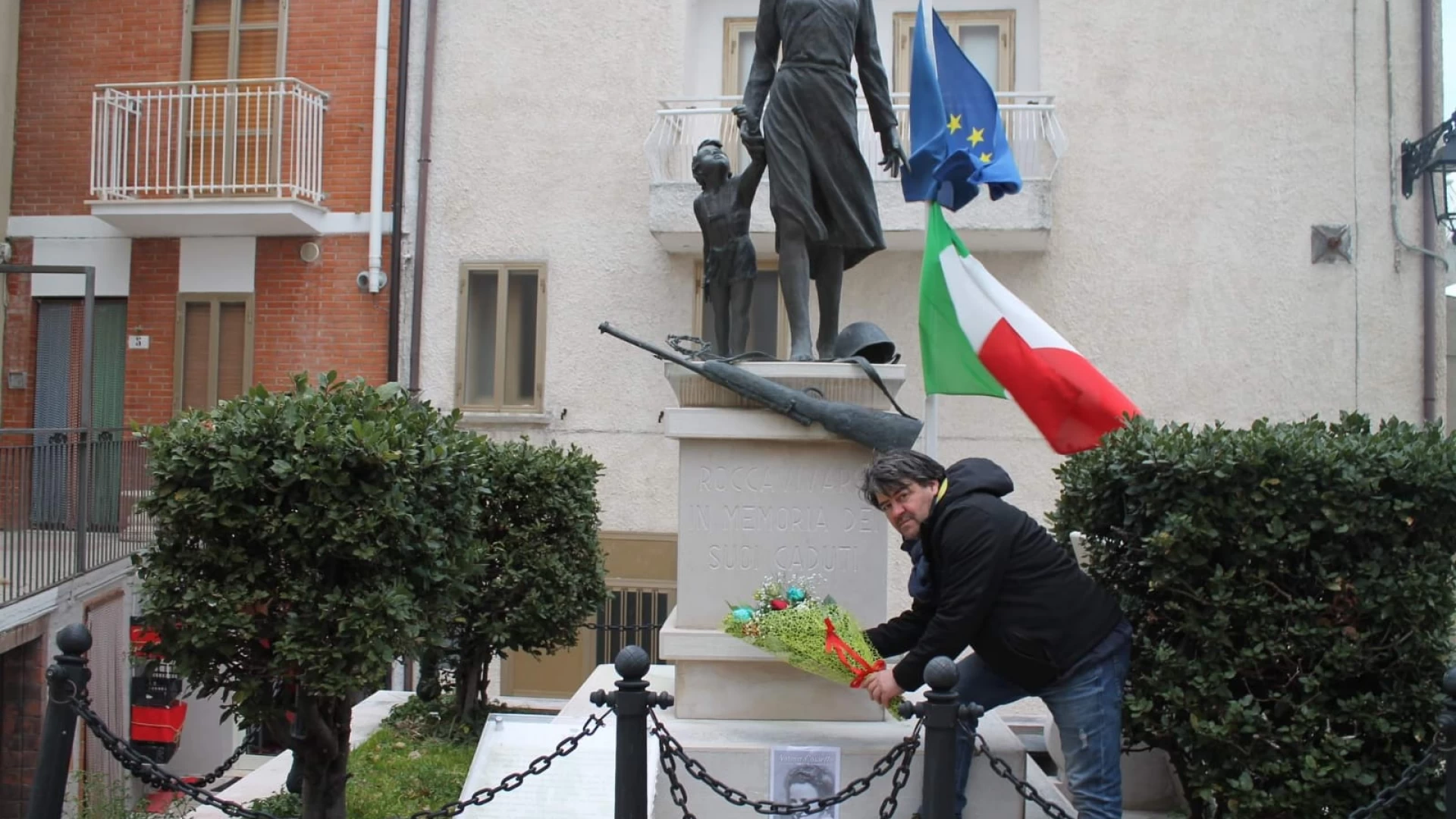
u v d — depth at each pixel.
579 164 11.75
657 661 11.46
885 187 10.83
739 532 5.04
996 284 7.03
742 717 5.03
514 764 4.96
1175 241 11.18
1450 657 4.40
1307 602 4.38
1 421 12.54
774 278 11.50
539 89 11.78
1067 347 6.88
